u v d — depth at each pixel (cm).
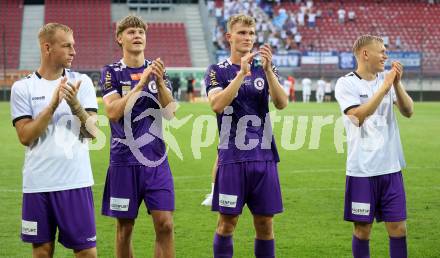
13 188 1099
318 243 755
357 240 627
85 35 4288
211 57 4222
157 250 604
